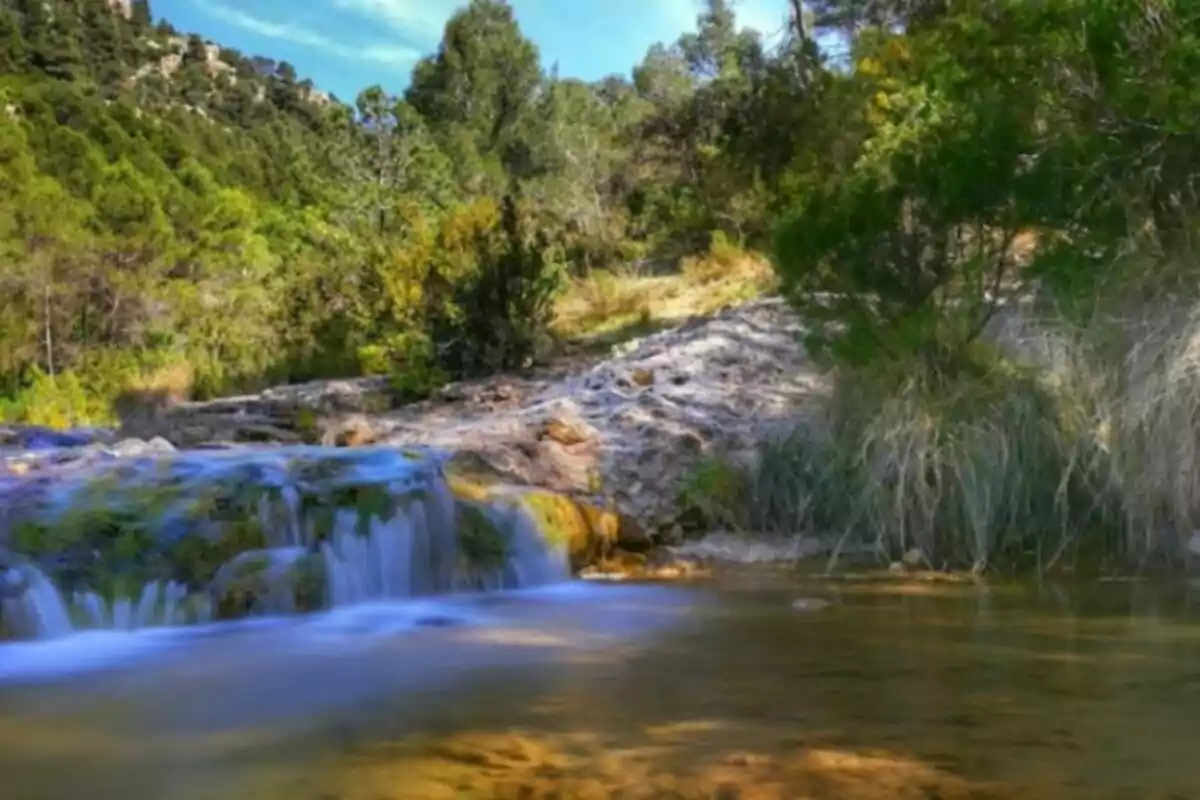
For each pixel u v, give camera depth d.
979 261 6.13
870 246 6.30
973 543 5.86
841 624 4.50
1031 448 5.88
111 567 5.09
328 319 17.38
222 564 5.32
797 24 20.70
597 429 8.16
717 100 22.50
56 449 8.86
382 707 3.40
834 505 6.46
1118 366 5.71
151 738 3.13
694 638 4.33
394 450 6.79
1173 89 5.33
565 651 4.19
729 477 7.01
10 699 3.63
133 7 95.69
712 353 10.03
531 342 12.46
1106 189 5.83
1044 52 5.84
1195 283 5.55
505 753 2.84
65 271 26.81
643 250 21.66
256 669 4.04
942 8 12.83
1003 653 3.84
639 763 2.72
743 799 2.44
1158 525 5.64
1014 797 2.41
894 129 8.42
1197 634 4.10
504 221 13.00
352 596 5.54
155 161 46.53
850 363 6.48
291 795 2.58
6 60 61.47
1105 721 2.97
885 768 2.62
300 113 89.56
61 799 2.61
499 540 6.11
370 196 35.12
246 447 8.66
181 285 29.97
